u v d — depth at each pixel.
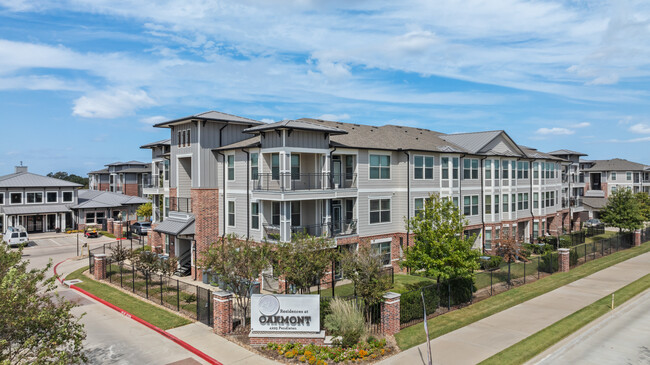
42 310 10.98
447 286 21.25
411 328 18.33
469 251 21.42
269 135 25.56
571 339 17.50
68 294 24.59
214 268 18.98
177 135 31.39
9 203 51.97
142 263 24.88
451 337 17.36
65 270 31.14
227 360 15.12
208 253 19.50
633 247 42.22
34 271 11.67
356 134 31.41
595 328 18.88
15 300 10.24
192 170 29.55
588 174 80.56
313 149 25.66
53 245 43.81
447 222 21.66
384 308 17.48
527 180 43.22
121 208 58.78
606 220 43.66
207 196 29.03
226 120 29.41
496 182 37.81
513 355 15.47
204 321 19.25
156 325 18.78
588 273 30.00
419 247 21.75
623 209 42.69
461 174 34.81
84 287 25.75
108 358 15.52
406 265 22.27
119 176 78.00
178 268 30.05
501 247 31.91
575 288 25.78
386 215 30.03
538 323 19.16
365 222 28.55
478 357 15.30
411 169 30.42
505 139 39.66
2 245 13.50
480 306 21.72
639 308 21.91
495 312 20.83
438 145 34.31
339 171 28.20
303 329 16.58
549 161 46.94
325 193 25.83
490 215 37.09
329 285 25.73
